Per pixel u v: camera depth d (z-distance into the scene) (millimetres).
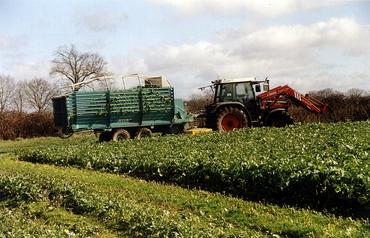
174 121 28359
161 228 10227
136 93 27625
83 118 26875
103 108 27125
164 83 28703
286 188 12508
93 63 71625
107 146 23828
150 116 28016
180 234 9641
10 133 44812
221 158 15789
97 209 12555
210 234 9555
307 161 13539
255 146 18953
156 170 16906
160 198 13578
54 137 43281
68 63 70938
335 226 9984
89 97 26953
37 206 13977
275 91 29469
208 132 27859
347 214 11008
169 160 16938
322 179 11805
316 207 11828
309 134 22828
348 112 36469
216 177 14727
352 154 14602
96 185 15984
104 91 27156
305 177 12141
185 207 12594
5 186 16344
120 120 27500
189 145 21484
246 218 11062
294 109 37219
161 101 28062
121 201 13172
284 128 26812
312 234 9406
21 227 11492
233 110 28938
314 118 36938
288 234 9805
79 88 29266
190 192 14234
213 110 29297
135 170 17922
